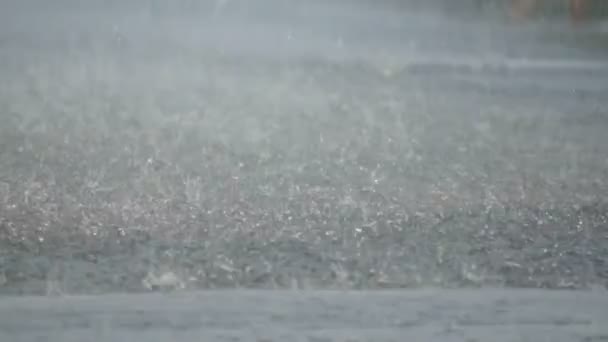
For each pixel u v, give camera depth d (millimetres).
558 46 156250
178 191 49531
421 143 67062
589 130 75625
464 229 43656
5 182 49875
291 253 38688
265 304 31281
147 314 29875
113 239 40344
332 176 54594
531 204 49250
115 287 33375
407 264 37406
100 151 60781
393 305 31422
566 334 28750
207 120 76062
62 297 31953
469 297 32656
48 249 38625
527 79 111625
